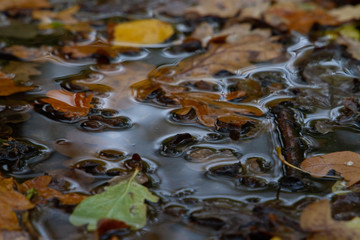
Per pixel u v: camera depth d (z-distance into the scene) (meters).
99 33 1.64
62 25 1.67
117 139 1.44
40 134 1.44
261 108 1.48
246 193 1.39
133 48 1.60
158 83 1.52
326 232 1.34
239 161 1.42
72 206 1.37
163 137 1.44
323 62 1.57
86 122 1.46
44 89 1.50
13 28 1.66
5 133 1.44
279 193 1.39
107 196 1.37
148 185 1.39
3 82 1.52
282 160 1.41
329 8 1.78
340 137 1.44
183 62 1.57
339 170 1.40
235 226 1.35
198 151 1.43
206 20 1.69
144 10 1.75
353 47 1.61
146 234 1.35
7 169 1.40
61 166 1.41
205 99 1.50
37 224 1.35
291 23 1.68
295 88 1.52
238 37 1.64
